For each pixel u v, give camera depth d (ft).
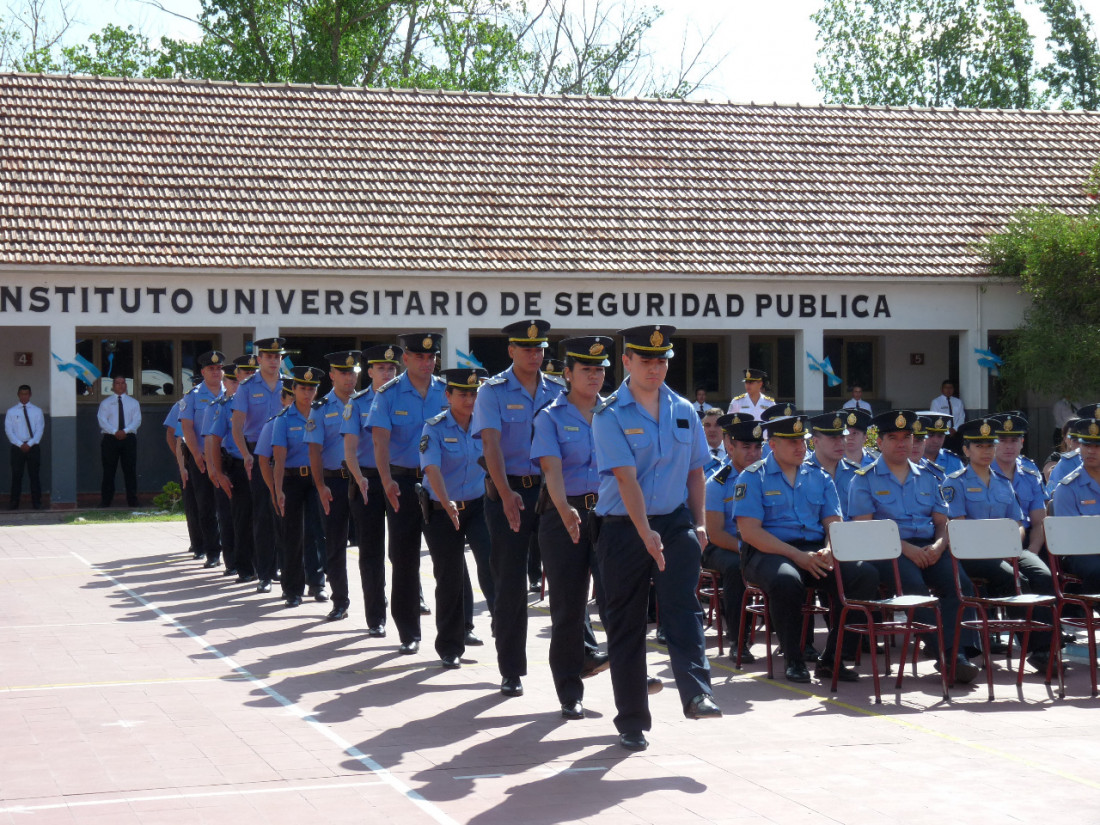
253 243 77.71
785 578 30.63
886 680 30.89
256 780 21.84
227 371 50.75
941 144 96.73
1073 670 32.27
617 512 23.99
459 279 79.36
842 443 35.42
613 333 81.87
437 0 139.74
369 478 35.83
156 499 79.61
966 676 30.09
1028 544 37.01
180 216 78.64
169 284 75.97
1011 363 83.41
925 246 86.07
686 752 23.75
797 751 23.84
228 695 28.63
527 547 28.66
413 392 33.22
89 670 31.45
